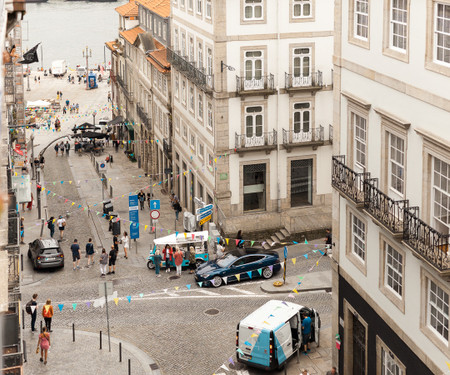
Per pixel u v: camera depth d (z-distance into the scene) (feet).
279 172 153.38
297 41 149.07
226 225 150.71
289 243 149.28
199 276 127.65
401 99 69.82
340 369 92.27
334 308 92.99
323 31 149.89
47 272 140.36
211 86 152.05
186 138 181.57
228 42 146.10
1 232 39.24
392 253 75.87
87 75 440.86
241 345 94.99
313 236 150.51
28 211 190.19
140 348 104.58
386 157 74.43
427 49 64.08
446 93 61.52
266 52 148.25
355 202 77.92
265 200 155.02
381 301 78.48
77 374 96.58
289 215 152.76
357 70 78.89
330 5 149.38
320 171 155.84
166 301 122.31
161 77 210.79
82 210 191.42
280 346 93.56
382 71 73.10
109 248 157.07
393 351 76.48
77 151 279.08
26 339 107.24
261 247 151.12
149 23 241.96
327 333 106.11
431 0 62.95
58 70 488.44
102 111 371.15
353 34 80.48
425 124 65.51
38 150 285.43
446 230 64.18
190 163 177.99
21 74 195.42
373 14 74.54
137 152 257.14
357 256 85.76
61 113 373.20
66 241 163.02
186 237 139.23
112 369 98.12
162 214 187.01
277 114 150.92
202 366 98.84
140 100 249.96
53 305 121.80
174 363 99.91
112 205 180.65
